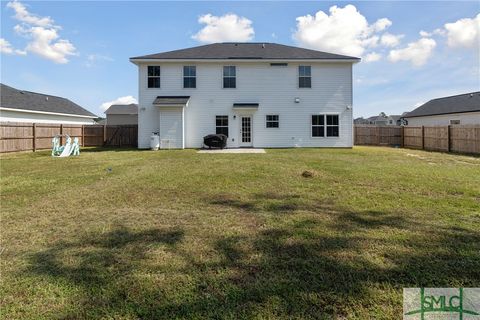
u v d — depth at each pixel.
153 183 6.77
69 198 5.42
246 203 5.04
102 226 3.86
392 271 2.60
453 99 30.55
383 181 6.93
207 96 18.36
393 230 3.63
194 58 17.97
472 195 5.56
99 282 2.45
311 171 7.93
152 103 18.17
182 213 4.45
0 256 2.97
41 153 15.42
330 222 3.96
